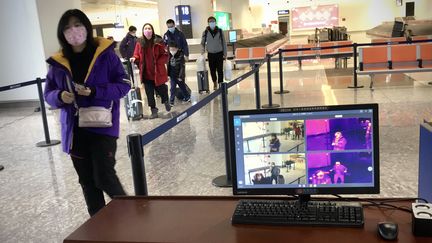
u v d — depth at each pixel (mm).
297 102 7562
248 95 8734
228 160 3846
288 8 32125
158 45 7031
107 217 1798
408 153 4359
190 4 17750
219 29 9344
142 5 21031
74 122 2756
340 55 11398
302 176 1743
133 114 7043
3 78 9203
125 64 9430
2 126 7465
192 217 1755
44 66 9039
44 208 3715
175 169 4449
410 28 16375
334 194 1744
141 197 2000
